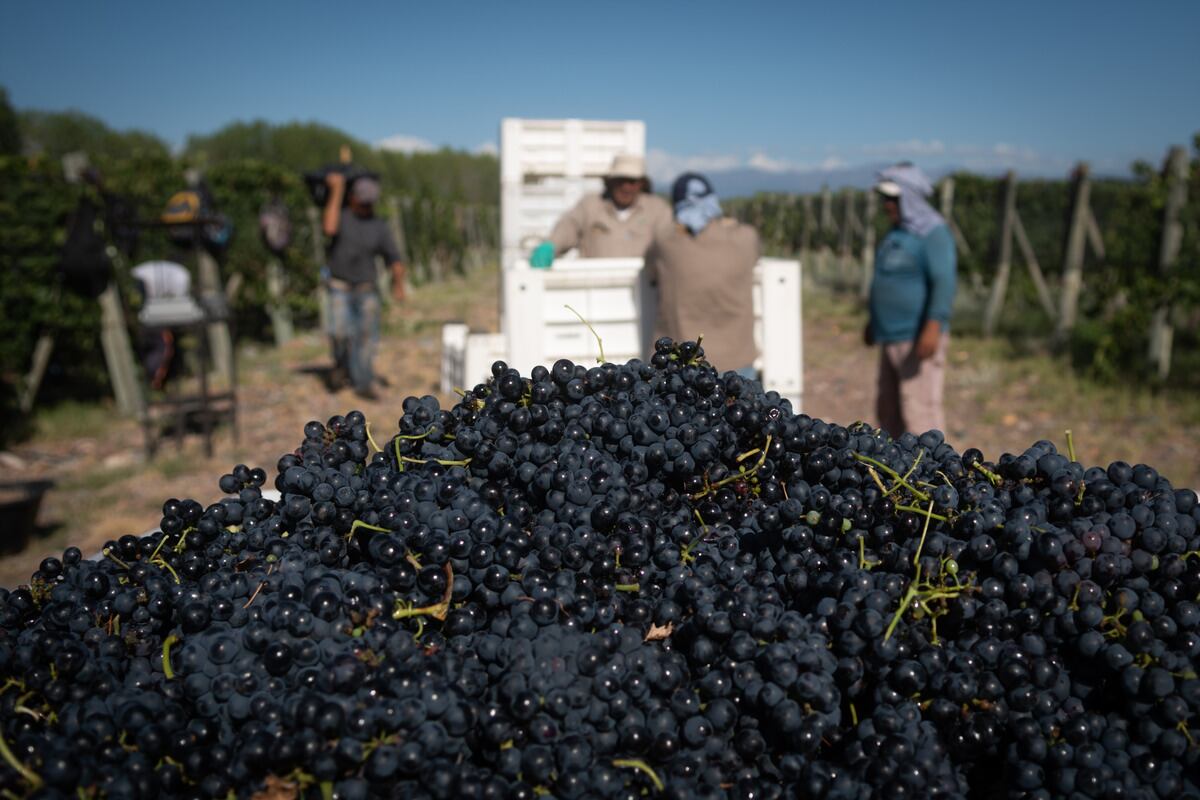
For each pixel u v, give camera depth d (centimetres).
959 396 966
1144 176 997
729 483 153
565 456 147
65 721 119
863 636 123
